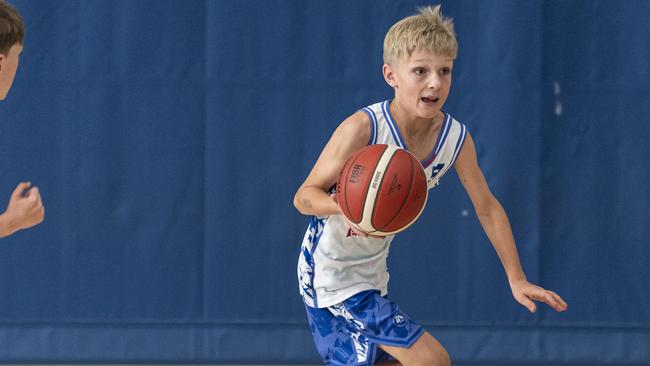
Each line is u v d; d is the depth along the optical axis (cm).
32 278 1074
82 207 1077
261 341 1087
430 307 1087
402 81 723
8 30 579
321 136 1084
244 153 1084
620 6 1080
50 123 1074
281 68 1084
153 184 1080
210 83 1080
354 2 1084
